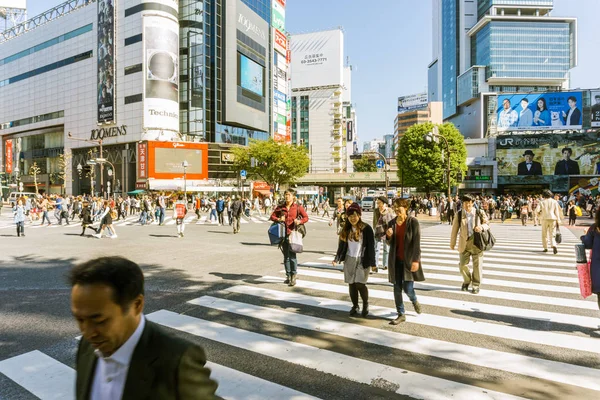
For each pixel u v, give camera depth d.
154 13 49.25
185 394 1.11
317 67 106.12
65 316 5.17
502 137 55.19
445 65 123.50
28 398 3.08
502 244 13.19
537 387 3.24
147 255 10.37
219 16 58.66
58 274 7.87
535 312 5.36
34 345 4.18
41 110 64.44
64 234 16.42
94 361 1.26
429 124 45.06
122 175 53.16
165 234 16.55
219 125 58.62
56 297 6.11
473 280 6.45
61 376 3.47
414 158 45.12
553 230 10.96
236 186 56.50
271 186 52.78
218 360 3.79
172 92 51.03
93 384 1.23
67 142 60.31
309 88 106.75
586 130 52.06
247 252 10.95
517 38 99.25
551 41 99.50
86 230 18.75
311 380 3.38
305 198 67.75
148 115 49.53
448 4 121.12
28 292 6.42
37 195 48.41
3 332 4.57
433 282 7.26
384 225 8.14
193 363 1.14
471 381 3.36
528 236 16.06
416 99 181.62
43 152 67.25
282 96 77.50
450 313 5.32
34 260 9.56
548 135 53.41
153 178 49.53
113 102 53.00
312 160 105.25
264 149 47.78
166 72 50.25
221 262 9.27
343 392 3.17
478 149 57.94
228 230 18.78
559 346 4.15
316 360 3.79
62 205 22.50
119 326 1.13
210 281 7.22
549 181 53.41
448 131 44.47
